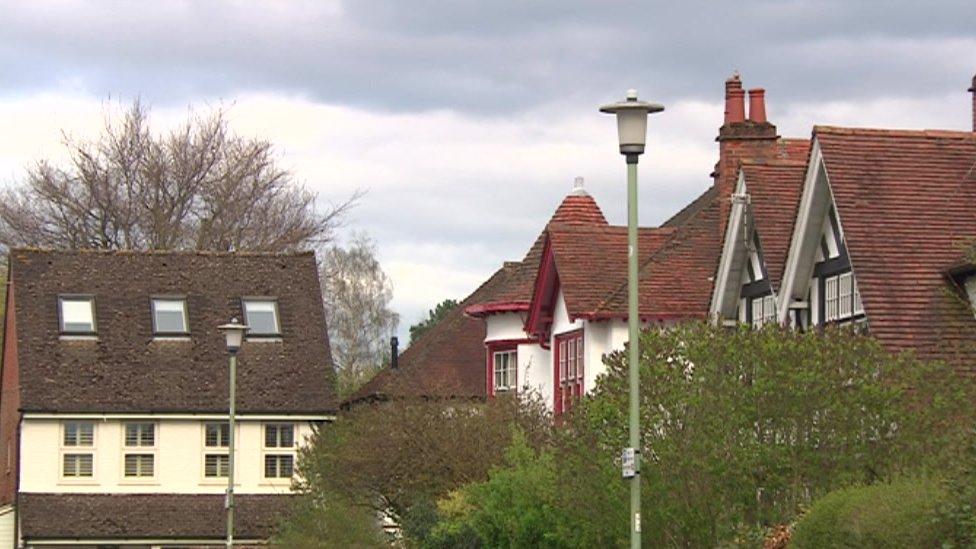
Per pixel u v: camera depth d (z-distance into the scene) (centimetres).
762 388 3042
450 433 4859
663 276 4853
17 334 6481
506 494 4003
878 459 3006
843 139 3816
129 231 8369
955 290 3559
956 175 3791
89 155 8394
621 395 3194
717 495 3069
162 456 6322
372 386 6625
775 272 4097
